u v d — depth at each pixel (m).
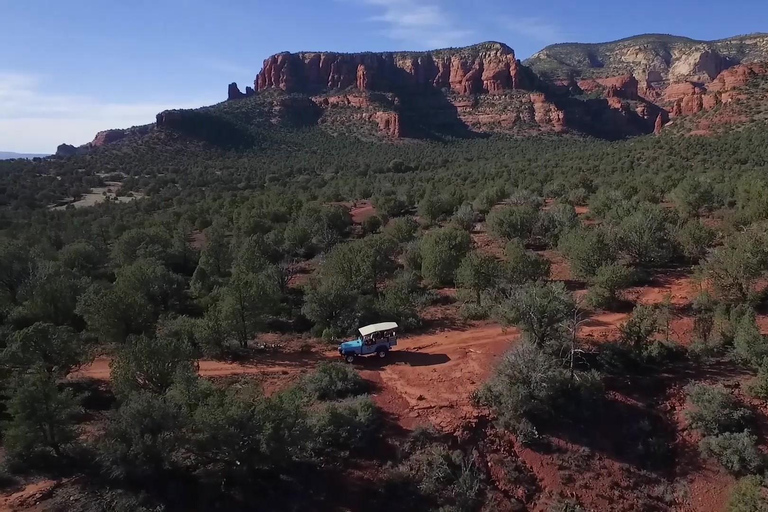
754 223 37.94
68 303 33.06
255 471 19.03
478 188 82.44
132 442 18.45
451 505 19.16
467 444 21.53
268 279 37.25
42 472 18.75
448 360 27.88
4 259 40.03
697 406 22.95
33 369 22.48
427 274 40.53
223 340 29.56
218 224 66.12
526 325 26.64
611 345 26.55
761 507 18.31
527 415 22.55
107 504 17.44
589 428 22.58
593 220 56.19
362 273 39.34
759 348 24.25
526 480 20.67
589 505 19.95
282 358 29.23
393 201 75.81
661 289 35.25
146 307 30.91
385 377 26.27
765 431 21.86
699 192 51.88
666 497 20.38
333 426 21.06
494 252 48.00
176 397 20.25
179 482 18.42
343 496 19.09
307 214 64.06
